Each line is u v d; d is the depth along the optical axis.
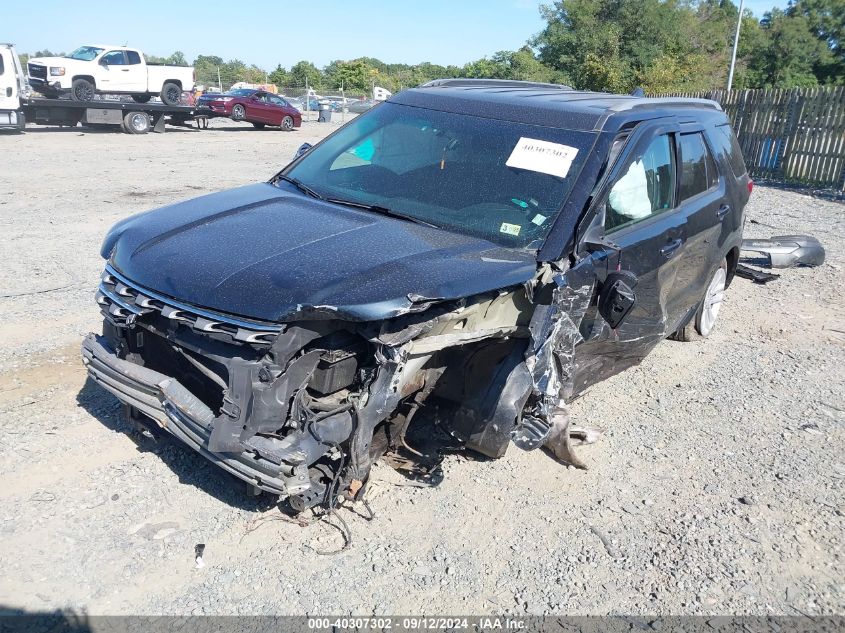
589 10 44.62
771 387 5.59
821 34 56.72
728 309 7.54
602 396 5.25
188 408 3.15
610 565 3.42
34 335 5.44
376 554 3.32
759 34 55.88
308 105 44.06
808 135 17.14
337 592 3.07
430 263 3.28
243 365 2.98
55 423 4.16
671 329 5.33
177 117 25.89
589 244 3.73
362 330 3.07
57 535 3.25
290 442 2.97
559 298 3.53
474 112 4.56
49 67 22.95
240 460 3.00
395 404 3.20
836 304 7.85
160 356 3.72
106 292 3.56
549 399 3.60
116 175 13.57
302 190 4.38
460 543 3.46
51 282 6.78
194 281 3.21
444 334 3.23
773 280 8.67
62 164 14.73
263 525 3.43
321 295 2.96
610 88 40.78
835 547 3.68
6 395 4.45
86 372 4.86
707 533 3.71
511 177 4.06
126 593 2.97
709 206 5.39
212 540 3.31
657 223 4.55
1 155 15.71
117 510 3.45
